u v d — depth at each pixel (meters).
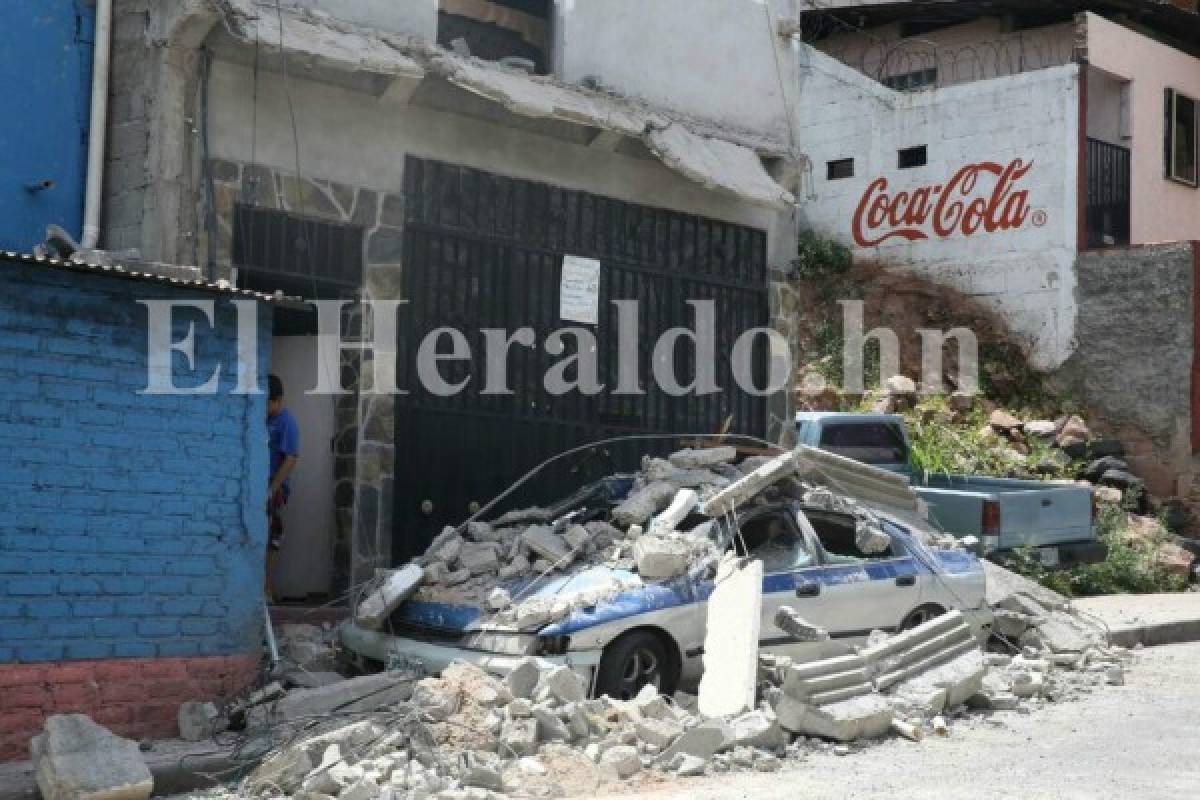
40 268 8.42
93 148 10.94
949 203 23.45
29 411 8.39
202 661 9.05
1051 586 16.72
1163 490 21.42
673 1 14.57
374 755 7.79
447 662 9.26
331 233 11.90
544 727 8.23
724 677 9.07
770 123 15.50
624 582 9.55
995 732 9.45
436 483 12.41
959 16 25.59
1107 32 23.34
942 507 15.56
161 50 10.80
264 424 9.45
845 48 27.16
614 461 13.81
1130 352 21.83
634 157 14.10
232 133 11.22
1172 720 9.84
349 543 11.85
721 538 10.16
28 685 8.28
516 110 12.36
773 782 7.87
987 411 22.03
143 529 8.84
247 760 8.12
